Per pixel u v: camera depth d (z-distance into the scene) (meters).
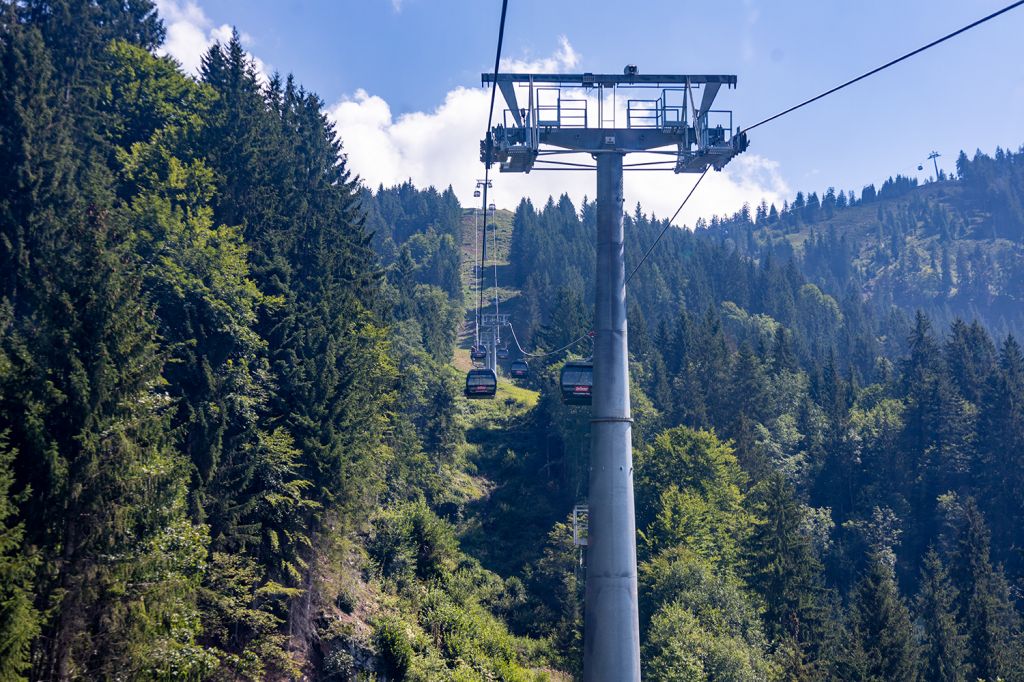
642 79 22.67
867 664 61.88
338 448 46.44
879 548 102.88
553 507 101.25
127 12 98.88
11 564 26.03
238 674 39.88
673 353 145.25
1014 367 119.56
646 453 88.06
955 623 76.75
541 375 121.44
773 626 67.31
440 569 62.62
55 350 30.97
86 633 29.58
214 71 85.12
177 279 44.97
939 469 114.56
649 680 56.50
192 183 54.94
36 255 45.59
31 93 50.84
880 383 173.25
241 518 42.19
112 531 30.23
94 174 53.19
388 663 48.41
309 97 95.88
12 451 28.02
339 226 75.25
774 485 74.06
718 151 22.42
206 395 42.12
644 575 69.00
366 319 63.91
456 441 105.00
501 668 55.75
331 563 48.34
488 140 22.34
